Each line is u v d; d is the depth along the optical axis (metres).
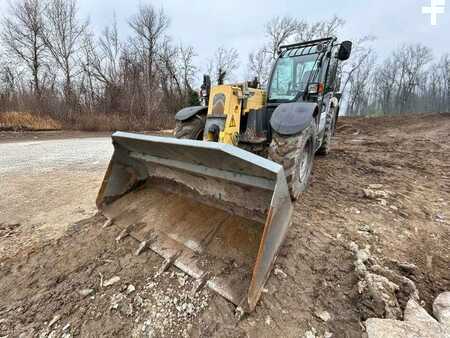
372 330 1.32
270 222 1.44
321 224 2.49
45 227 2.47
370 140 9.27
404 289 1.63
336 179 4.03
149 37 22.58
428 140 9.02
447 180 4.08
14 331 1.38
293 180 2.58
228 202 2.07
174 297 1.58
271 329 1.37
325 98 4.11
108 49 20.64
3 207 2.95
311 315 1.46
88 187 3.65
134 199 2.59
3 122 11.50
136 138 2.08
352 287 1.64
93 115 14.83
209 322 1.41
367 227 2.46
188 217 2.17
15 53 18.36
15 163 5.21
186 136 3.42
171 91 23.11
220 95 2.92
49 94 15.50
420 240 2.29
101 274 1.79
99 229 2.34
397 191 3.51
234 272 1.66
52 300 1.58
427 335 1.26
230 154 1.45
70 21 19.17
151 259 1.91
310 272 1.79
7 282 1.74
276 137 2.66
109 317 1.46
